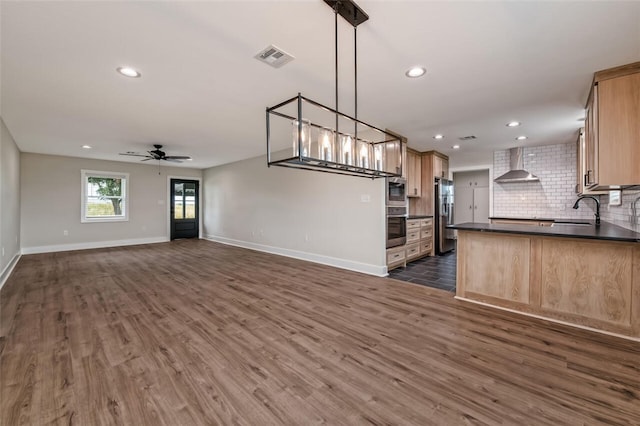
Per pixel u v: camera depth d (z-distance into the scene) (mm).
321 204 5234
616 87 2418
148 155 6398
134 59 2295
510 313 2859
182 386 1725
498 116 3697
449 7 1687
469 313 2861
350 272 4570
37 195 6305
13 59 2270
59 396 1630
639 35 1961
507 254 2965
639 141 2324
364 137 4441
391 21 1817
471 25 1862
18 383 1746
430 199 6043
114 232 7422
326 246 5160
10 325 2586
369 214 4512
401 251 4941
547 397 1613
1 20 1775
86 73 2518
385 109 3447
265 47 2135
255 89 2885
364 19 1790
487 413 1490
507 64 2379
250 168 6973
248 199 7055
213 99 3141
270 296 3400
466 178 8531
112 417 1472
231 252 6477
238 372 1869
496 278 3035
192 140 5086
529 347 2182
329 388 1705
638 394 1639
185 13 1738
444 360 2004
